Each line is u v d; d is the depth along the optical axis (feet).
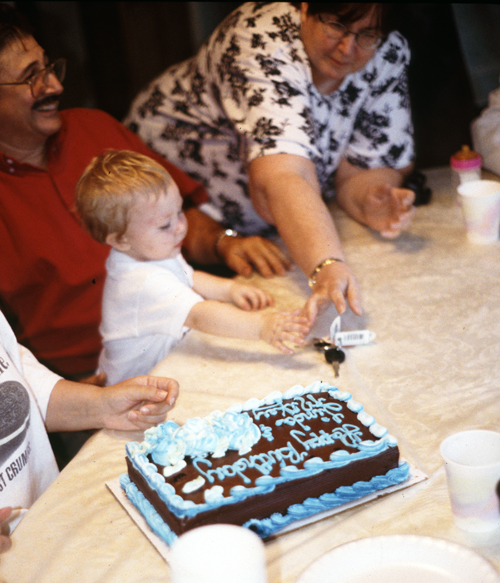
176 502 2.55
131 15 12.44
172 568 1.95
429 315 4.30
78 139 5.84
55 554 2.65
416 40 10.63
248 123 5.07
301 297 4.77
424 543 2.35
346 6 4.46
